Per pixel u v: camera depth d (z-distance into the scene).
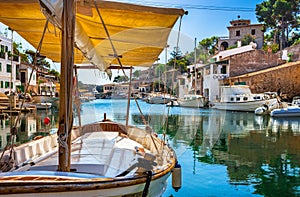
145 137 7.49
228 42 57.06
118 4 4.70
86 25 5.65
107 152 5.75
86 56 6.41
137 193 3.82
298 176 8.07
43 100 31.88
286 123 20.47
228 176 8.03
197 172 8.42
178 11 4.88
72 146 6.23
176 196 6.59
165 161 5.25
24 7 4.85
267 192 6.85
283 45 50.47
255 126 18.92
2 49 34.16
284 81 31.19
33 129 17.20
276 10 52.25
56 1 3.59
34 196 2.87
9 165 4.78
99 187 3.20
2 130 16.98
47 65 40.97
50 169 4.84
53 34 6.36
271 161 9.77
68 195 3.03
